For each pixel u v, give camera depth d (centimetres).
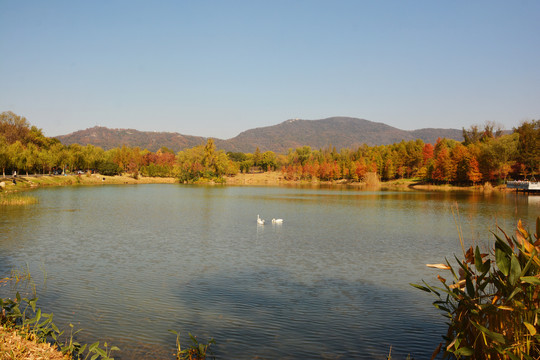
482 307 1095
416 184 16050
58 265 2597
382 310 1836
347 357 1370
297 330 1597
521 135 12694
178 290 2103
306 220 5247
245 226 4600
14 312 1488
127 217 5216
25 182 10881
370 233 4162
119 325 1609
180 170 18600
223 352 1395
